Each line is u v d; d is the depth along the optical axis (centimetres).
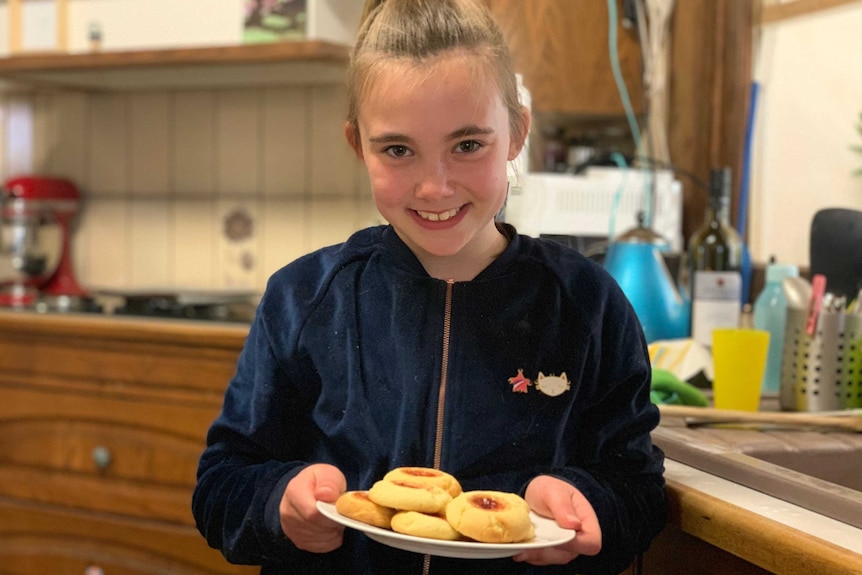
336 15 235
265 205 267
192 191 274
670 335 151
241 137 269
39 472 212
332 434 95
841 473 109
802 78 180
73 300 244
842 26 172
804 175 181
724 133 186
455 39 84
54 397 210
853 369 130
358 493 79
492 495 77
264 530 87
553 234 151
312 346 97
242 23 241
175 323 202
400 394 94
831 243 144
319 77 250
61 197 272
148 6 253
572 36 188
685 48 189
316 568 95
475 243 98
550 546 74
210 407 196
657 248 154
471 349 95
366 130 87
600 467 95
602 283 98
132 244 280
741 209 185
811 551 70
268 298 101
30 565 211
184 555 198
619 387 97
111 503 204
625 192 178
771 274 150
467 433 93
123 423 203
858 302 132
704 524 85
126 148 279
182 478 199
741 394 129
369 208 257
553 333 96
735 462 94
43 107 285
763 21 183
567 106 189
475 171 84
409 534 74
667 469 99
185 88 273
